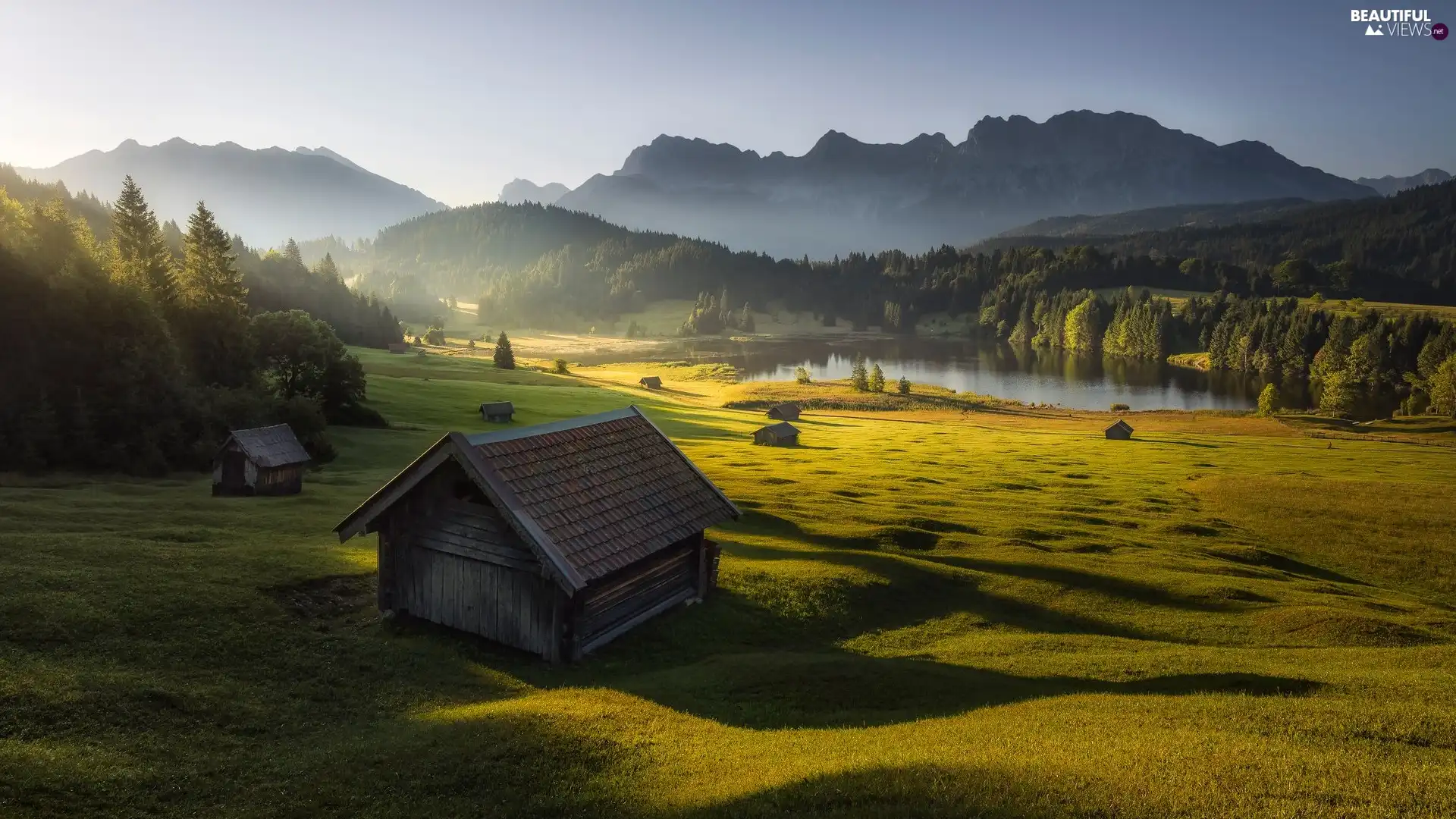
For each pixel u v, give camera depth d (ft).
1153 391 607.78
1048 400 565.94
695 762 43.65
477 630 68.28
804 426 363.15
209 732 47.03
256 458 136.77
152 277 229.66
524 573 65.57
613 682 62.08
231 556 82.74
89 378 162.40
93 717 46.44
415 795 40.01
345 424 247.09
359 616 71.56
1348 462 258.78
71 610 62.03
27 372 153.79
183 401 172.96
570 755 44.65
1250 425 398.83
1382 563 133.90
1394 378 584.81
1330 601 103.09
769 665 65.36
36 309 158.30
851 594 90.43
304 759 43.86
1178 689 63.72
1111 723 49.49
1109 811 33.68
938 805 34.73
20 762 39.60
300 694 54.44
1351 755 42.14
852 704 58.90
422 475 67.77
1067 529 144.36
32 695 47.50
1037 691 63.10
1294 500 177.47
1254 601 101.91
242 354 231.09
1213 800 34.55
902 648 77.36
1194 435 361.51
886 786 37.04
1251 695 59.98
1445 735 46.37
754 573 93.04
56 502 111.75
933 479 203.82
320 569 80.74
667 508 78.07
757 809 35.45
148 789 39.29
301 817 37.93
